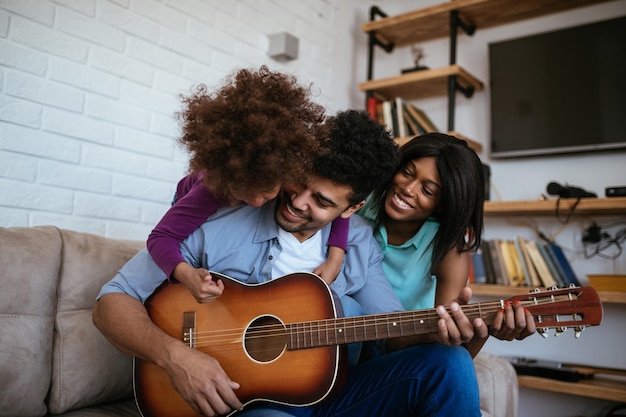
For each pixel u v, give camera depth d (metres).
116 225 2.29
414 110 3.14
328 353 1.25
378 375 1.31
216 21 2.71
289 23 3.15
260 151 1.12
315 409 1.37
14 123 1.96
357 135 1.26
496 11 3.06
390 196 1.64
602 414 2.65
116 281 1.35
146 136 2.40
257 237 1.40
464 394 1.18
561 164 2.92
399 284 1.68
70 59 2.13
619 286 2.37
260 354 1.30
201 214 1.36
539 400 2.83
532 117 2.95
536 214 2.87
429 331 1.18
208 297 1.24
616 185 2.76
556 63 2.91
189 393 1.18
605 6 2.88
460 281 1.60
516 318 1.10
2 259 1.44
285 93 1.21
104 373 1.55
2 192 1.94
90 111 2.20
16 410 1.37
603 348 2.72
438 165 1.55
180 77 2.54
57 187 2.09
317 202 1.27
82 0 2.17
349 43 3.61
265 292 1.32
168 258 1.28
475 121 3.23
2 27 1.93
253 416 1.18
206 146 1.13
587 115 2.79
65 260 1.59
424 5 3.54
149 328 1.26
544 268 2.65
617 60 2.73
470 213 1.55
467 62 3.31
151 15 2.42
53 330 1.52
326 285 1.30
